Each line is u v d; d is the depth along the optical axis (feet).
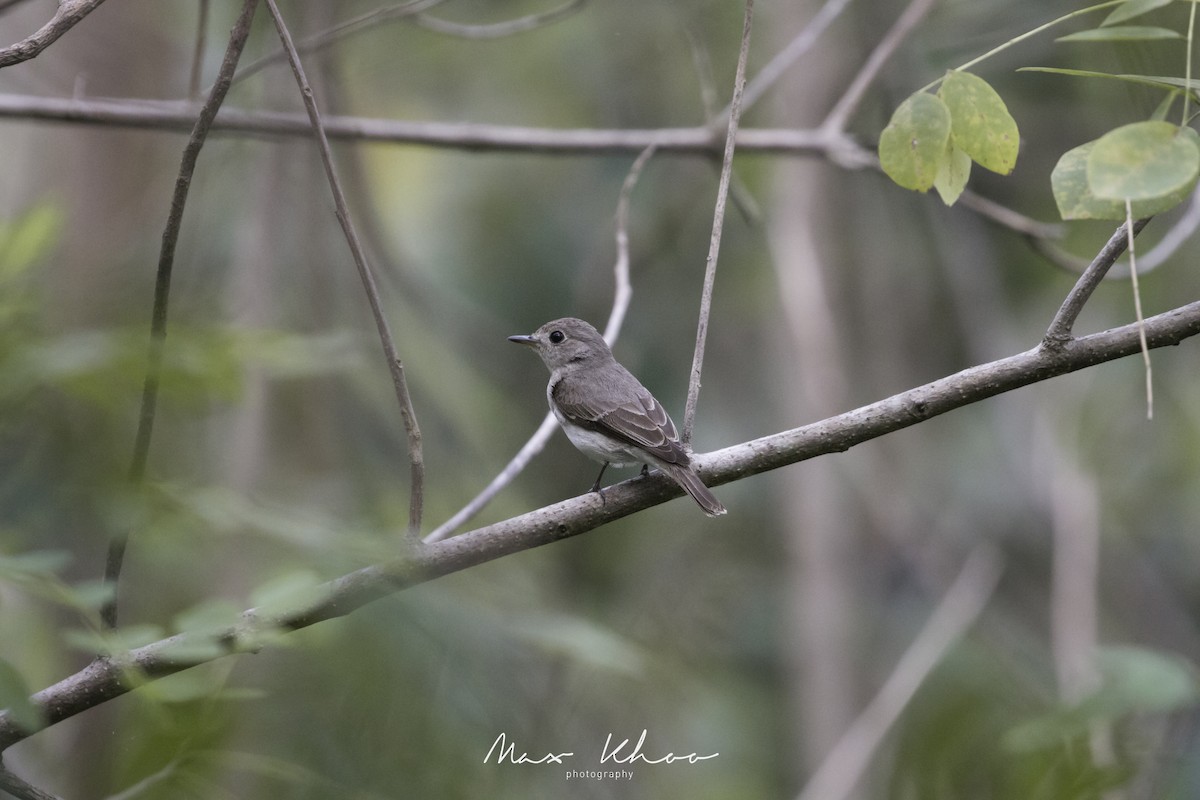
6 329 17.34
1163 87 16.60
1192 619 48.03
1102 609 46.75
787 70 47.09
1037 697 39.47
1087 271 20.59
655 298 50.83
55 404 17.61
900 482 48.47
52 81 41.57
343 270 40.04
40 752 32.19
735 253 50.06
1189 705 26.35
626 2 51.01
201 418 22.59
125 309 25.30
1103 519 46.96
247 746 24.71
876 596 49.29
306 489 31.37
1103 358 20.86
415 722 26.32
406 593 26.94
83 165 39.96
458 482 36.68
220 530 20.44
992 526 49.57
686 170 50.06
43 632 31.68
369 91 51.55
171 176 40.83
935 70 43.96
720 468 22.72
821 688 43.60
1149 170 15.23
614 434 31.14
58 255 27.32
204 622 17.49
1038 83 45.68
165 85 43.21
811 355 43.04
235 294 38.19
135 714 20.08
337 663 26.27
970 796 34.19
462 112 53.01
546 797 31.78
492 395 40.32
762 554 49.11
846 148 37.47
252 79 42.68
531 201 51.78
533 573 35.35
